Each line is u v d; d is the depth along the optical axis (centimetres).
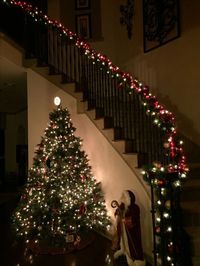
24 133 1216
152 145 444
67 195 444
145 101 432
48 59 671
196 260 335
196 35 506
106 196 490
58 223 434
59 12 794
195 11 509
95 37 809
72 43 671
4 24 720
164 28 585
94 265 384
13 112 1209
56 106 538
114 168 472
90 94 567
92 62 582
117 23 786
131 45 717
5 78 711
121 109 541
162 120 399
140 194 417
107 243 467
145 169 371
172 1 560
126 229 387
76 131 544
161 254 335
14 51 588
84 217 452
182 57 540
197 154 489
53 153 459
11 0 614
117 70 514
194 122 510
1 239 495
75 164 465
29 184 467
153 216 336
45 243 445
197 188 400
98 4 820
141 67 677
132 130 513
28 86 589
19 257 415
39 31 654
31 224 440
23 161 1111
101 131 497
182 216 353
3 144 1183
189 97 522
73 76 681
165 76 589
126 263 391
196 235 340
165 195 333
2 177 1141
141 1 672
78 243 439
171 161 373
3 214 666
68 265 385
